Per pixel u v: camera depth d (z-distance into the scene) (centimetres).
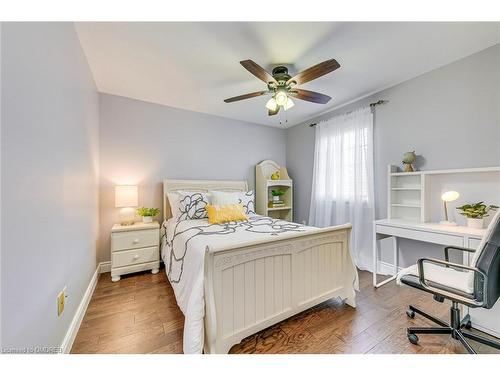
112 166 282
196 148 347
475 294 122
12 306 81
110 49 187
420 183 232
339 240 196
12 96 83
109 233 279
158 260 273
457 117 208
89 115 214
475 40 178
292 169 430
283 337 152
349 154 308
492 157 188
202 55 196
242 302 141
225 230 213
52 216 117
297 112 352
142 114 302
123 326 165
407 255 248
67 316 140
